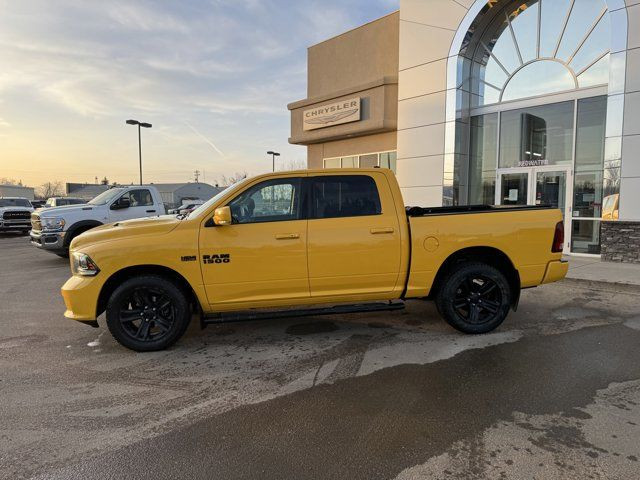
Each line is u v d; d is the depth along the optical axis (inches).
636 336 207.9
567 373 166.4
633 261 383.2
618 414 135.3
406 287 206.4
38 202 1393.9
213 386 159.6
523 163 474.3
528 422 131.4
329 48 674.8
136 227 195.3
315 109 659.4
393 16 587.5
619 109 380.8
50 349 201.0
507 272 218.8
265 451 118.6
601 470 108.3
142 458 116.1
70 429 131.0
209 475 108.9
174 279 197.0
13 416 139.0
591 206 427.2
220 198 198.5
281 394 152.3
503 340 203.9
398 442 122.1
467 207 238.8
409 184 530.6
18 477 108.6
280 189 200.1
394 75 569.6
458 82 486.0
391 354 187.9
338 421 133.9
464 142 501.0
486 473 107.8
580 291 303.1
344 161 679.1
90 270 188.1
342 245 197.9
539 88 459.2
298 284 197.9
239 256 192.2
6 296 315.6
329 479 106.8
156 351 195.3
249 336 214.5
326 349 195.3
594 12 413.7
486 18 472.4
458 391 152.5
